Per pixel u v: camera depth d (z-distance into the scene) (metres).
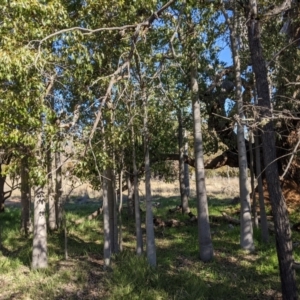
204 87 12.40
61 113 7.61
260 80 6.92
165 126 10.22
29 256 10.65
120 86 7.47
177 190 33.69
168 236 13.98
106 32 7.47
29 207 14.66
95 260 10.62
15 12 5.99
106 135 7.95
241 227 11.65
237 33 10.12
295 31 11.49
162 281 8.55
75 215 18.67
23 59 5.74
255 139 13.24
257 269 9.71
